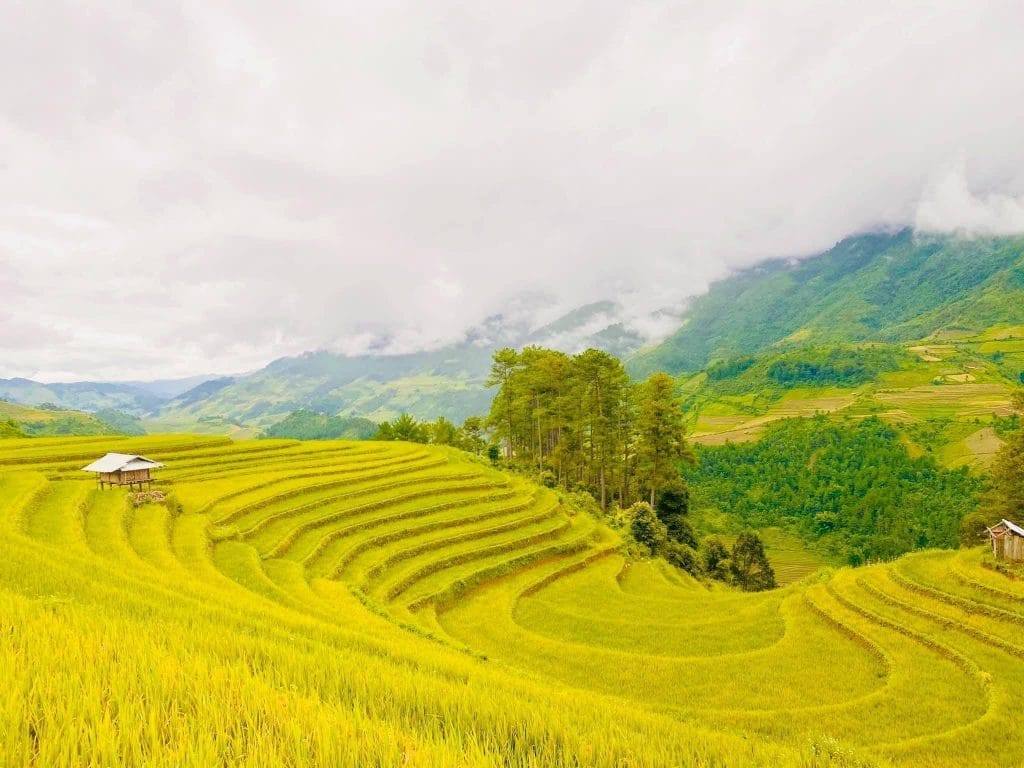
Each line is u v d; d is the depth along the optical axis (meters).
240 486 44.16
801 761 8.52
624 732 7.80
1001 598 26.39
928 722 19.30
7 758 4.55
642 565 47.94
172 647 8.73
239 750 5.23
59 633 8.30
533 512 50.19
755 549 62.38
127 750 4.94
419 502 48.47
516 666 25.08
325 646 12.21
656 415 69.69
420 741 5.92
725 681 23.70
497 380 80.94
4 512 27.17
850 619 28.61
